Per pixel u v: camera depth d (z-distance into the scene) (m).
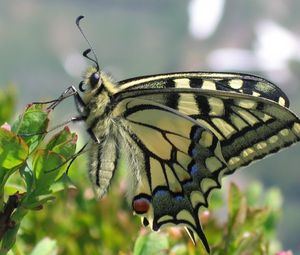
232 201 0.72
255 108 0.72
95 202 0.76
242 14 5.93
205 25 6.04
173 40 6.14
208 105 0.72
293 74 4.29
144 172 0.73
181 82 0.73
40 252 0.69
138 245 0.70
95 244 0.76
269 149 0.72
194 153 0.72
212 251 0.71
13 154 0.66
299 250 3.34
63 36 6.18
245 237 0.71
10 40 5.89
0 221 0.67
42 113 0.67
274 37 4.57
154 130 0.73
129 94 0.72
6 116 0.79
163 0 6.41
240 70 4.55
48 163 0.67
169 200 0.72
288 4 6.30
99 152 0.72
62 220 0.76
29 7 6.27
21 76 5.57
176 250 0.71
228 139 0.72
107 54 6.31
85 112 0.72
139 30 6.39
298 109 4.08
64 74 5.38
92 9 6.51
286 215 3.51
